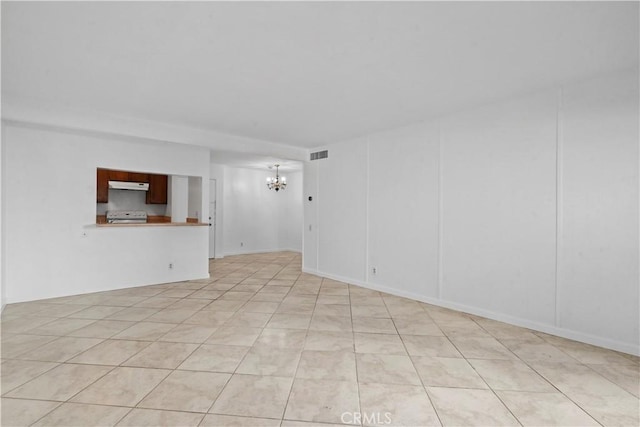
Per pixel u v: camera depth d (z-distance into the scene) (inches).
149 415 77.6
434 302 173.8
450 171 166.9
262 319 147.9
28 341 120.6
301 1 76.9
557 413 79.9
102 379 94.0
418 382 94.1
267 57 106.0
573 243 125.6
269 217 397.4
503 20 84.7
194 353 111.7
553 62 108.6
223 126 193.0
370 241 209.9
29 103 149.6
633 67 112.0
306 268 262.4
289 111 162.9
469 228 158.7
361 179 216.5
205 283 221.0
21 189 167.2
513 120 142.9
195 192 238.7
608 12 80.9
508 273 144.4
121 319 145.7
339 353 113.0
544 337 128.3
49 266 176.1
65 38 94.6
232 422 75.6
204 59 107.7
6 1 76.7
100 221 236.2
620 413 79.9
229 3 77.8
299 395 86.8
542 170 134.0
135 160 201.3
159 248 216.1
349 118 173.9
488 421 76.8
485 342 123.5
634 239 112.3
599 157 119.5
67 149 179.0
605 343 118.0
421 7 79.1
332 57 105.8
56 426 73.2
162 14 82.6
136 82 127.1
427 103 149.4
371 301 179.8
